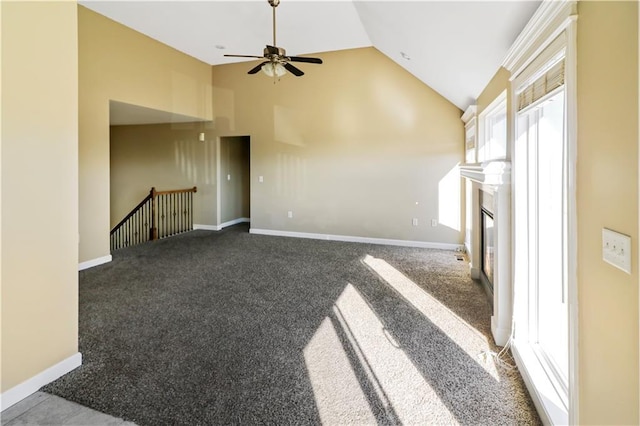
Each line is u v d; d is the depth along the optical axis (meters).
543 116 2.03
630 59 0.98
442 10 2.50
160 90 5.36
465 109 5.08
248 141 8.28
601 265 1.17
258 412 1.73
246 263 4.58
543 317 2.08
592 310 1.24
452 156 5.37
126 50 4.75
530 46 1.77
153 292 3.46
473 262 3.92
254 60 6.27
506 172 2.31
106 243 4.64
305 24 4.69
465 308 3.05
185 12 4.31
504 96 2.75
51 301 1.97
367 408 1.76
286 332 2.59
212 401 1.81
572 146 1.34
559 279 1.93
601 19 1.14
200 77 6.32
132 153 7.52
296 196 6.36
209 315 2.90
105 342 2.43
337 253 5.14
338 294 3.41
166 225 7.35
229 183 7.64
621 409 1.07
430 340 2.46
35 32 1.86
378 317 2.86
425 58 3.93
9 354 1.77
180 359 2.21
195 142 7.05
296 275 4.05
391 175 5.72
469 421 1.66
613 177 1.08
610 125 1.10
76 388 1.91
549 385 1.76
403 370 2.09
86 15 4.23
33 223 1.88
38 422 1.65
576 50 1.30
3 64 1.71
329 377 2.02
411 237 5.69
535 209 2.10
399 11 3.09
